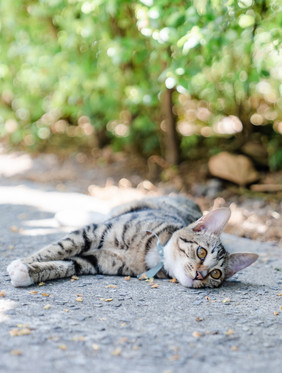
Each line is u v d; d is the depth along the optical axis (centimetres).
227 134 208
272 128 198
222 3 129
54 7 174
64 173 194
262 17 148
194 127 221
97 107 190
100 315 88
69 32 177
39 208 151
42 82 198
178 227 112
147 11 139
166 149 194
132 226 108
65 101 214
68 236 105
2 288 96
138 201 130
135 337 82
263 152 184
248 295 100
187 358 78
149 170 192
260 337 84
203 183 175
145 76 182
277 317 91
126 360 76
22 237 125
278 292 102
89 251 107
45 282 99
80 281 101
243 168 171
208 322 88
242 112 195
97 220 131
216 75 188
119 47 160
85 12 153
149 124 195
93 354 77
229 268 107
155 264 107
